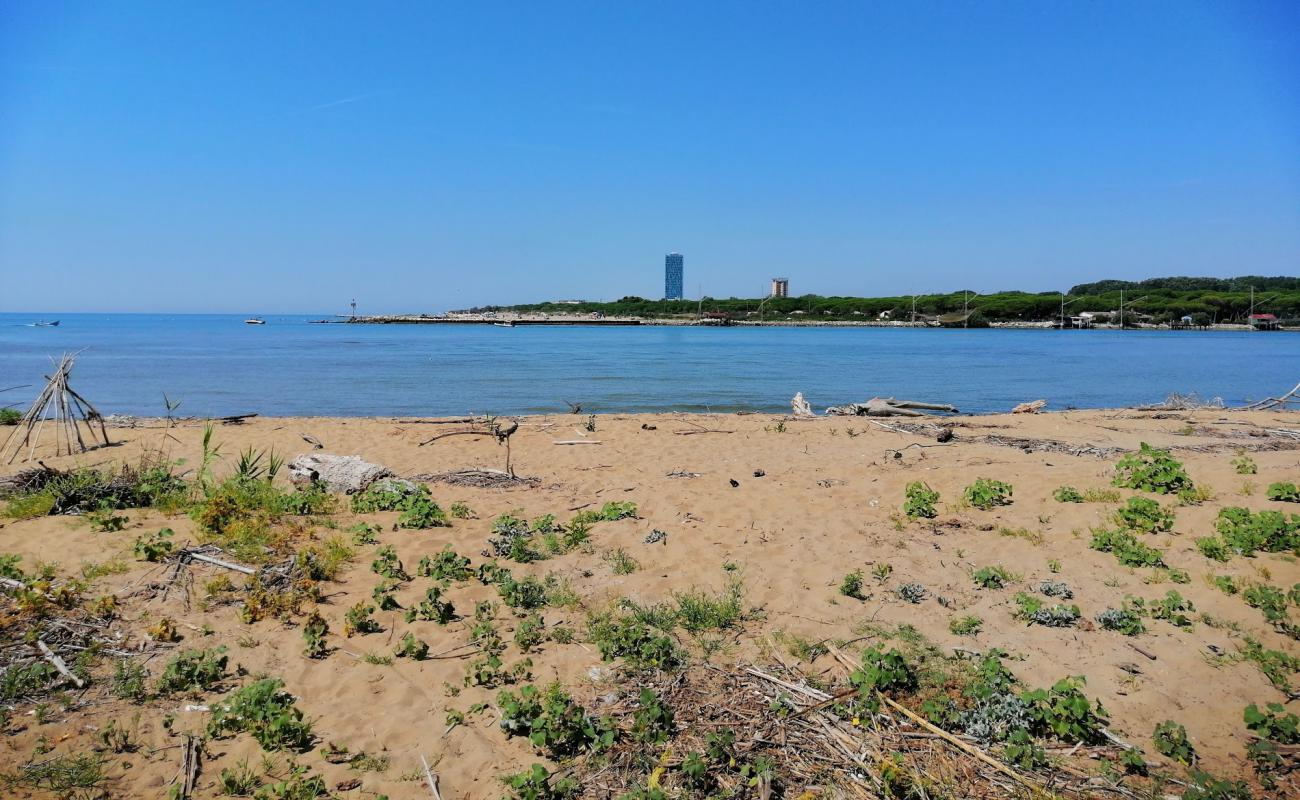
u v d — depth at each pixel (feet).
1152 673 16.63
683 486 34.50
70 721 14.57
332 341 235.61
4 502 28.89
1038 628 18.95
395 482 31.89
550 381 105.29
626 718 15.37
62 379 42.68
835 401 85.92
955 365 140.77
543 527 27.04
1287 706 15.23
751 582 22.29
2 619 17.44
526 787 12.78
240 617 19.08
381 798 12.85
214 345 201.05
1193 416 63.16
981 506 29.25
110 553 22.74
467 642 18.69
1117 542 23.62
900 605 20.57
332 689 16.34
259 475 33.63
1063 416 64.28
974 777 13.51
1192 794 12.53
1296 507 26.35
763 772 13.41
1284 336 292.20
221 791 12.89
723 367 133.39
